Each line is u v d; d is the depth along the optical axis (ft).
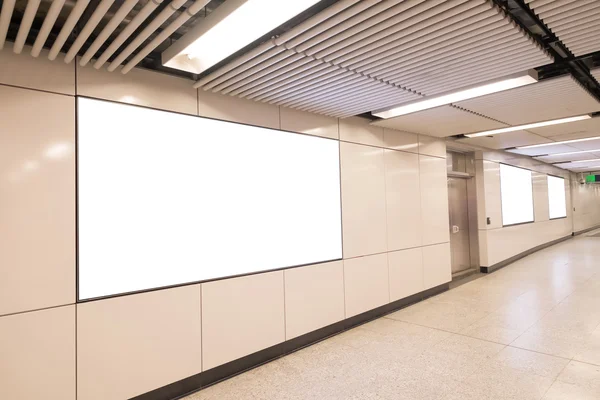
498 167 29.99
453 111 15.34
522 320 16.26
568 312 17.20
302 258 14.34
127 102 10.09
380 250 17.83
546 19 7.98
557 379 10.71
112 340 9.52
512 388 10.30
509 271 28.02
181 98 11.19
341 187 16.08
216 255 11.77
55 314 8.73
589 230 62.49
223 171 12.12
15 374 8.17
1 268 8.09
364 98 12.84
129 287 9.93
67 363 8.84
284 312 13.50
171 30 7.57
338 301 15.58
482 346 13.42
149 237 10.37
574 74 11.94
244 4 6.79
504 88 12.23
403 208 19.42
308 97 12.66
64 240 8.95
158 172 10.64
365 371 11.73
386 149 18.54
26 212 8.45
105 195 9.64
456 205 27.14
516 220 33.22
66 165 9.05
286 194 13.94
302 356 13.20
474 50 9.06
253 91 11.77
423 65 10.00
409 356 12.78
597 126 20.25
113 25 7.29
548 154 33.22
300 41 8.36
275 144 13.67
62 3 6.44
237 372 12.02
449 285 23.71
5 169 8.22
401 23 7.84
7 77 8.31
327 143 15.62
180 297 10.81
